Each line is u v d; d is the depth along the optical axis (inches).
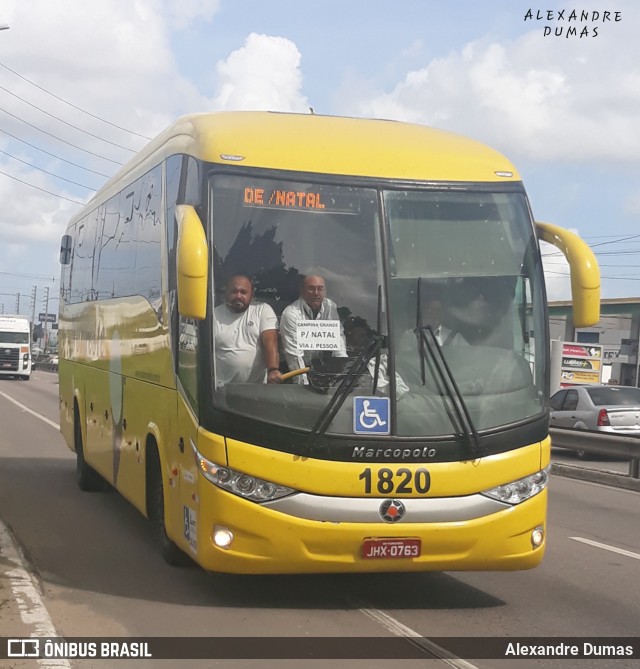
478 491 268.5
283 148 283.4
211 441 261.6
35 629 255.6
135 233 379.9
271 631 258.2
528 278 288.5
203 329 267.0
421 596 302.4
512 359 280.7
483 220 287.7
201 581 313.9
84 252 522.9
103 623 263.7
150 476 344.8
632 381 2190.0
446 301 278.2
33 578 312.2
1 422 952.9
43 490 509.7
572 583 329.1
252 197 275.9
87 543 373.4
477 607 291.1
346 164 283.9
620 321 2380.7
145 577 318.3
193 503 272.1
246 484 259.0
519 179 299.3
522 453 275.1
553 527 448.1
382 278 275.3
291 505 258.2
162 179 333.7
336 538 258.8
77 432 522.6
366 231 278.4
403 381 269.3
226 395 263.0
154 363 332.2
